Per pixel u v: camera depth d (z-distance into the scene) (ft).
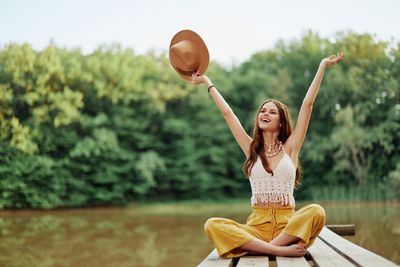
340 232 18.57
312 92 12.44
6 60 81.10
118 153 86.48
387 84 82.02
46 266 27.68
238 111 97.19
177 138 93.45
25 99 80.69
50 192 81.61
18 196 79.66
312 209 11.27
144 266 27.63
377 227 40.52
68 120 81.92
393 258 25.84
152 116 92.48
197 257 30.50
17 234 42.98
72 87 86.63
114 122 88.33
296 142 12.33
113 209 82.69
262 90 96.43
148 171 86.33
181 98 93.04
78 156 84.28
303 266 9.93
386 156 85.20
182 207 83.05
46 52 82.64
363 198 84.53
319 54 92.38
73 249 33.71
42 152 82.99
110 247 34.58
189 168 91.50
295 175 12.56
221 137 93.35
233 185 92.73
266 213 11.94
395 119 82.89
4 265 27.91
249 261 10.60
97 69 87.40
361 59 84.53
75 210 80.94
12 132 79.25
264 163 12.02
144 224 52.70
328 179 89.86
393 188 82.58
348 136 82.79
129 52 93.30
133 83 89.40
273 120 12.19
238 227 11.59
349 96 87.76
